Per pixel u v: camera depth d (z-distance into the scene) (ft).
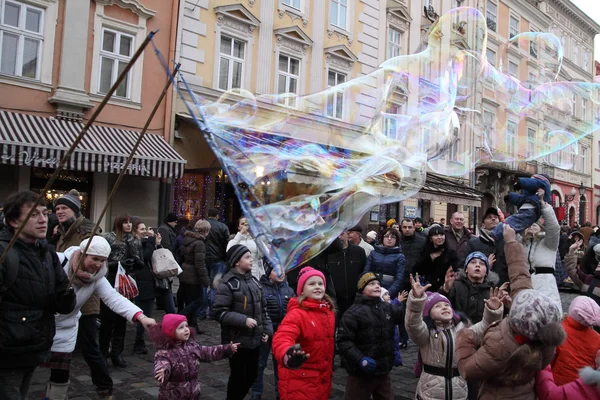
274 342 9.83
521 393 7.22
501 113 25.17
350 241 18.57
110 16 35.04
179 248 23.72
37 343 8.46
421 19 60.03
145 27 36.68
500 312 9.32
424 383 10.30
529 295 6.93
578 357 8.80
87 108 33.73
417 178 19.13
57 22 32.73
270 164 12.55
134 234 17.37
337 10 50.67
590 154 93.30
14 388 8.30
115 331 16.63
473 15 29.07
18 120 30.25
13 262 8.11
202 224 20.61
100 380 13.04
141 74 36.35
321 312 10.48
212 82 40.32
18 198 8.41
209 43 40.24
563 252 31.76
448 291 13.05
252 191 9.49
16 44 31.55
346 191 14.17
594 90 24.16
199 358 10.69
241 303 12.19
